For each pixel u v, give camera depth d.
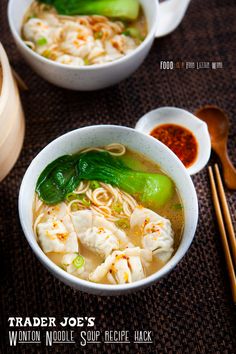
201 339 0.75
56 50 0.86
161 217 0.74
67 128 0.87
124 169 0.77
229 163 0.84
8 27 0.93
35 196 0.74
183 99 0.90
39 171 0.74
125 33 0.88
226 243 0.79
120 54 0.86
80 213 0.74
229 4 0.96
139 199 0.76
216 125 0.87
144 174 0.76
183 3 0.91
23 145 0.85
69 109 0.88
